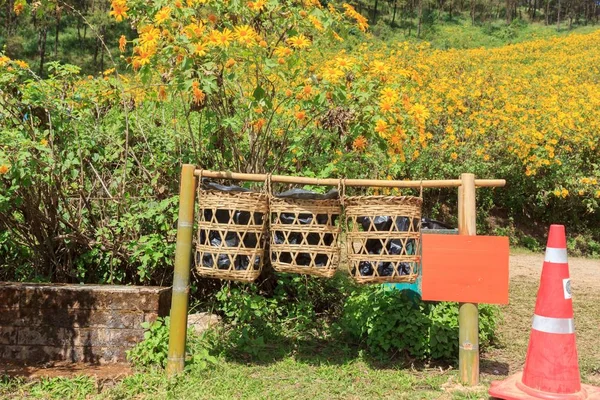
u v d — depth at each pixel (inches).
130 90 211.2
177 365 149.5
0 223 201.9
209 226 146.9
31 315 162.7
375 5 2287.2
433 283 145.7
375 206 141.4
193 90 168.9
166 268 198.5
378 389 142.8
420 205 146.9
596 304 246.8
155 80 209.3
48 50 1374.3
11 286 163.3
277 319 194.5
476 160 413.7
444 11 2632.9
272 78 202.7
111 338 161.2
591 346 187.5
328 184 149.2
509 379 143.3
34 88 189.8
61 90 203.8
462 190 147.1
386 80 192.1
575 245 421.7
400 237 141.3
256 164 203.9
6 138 175.9
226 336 176.9
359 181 148.9
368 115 186.7
